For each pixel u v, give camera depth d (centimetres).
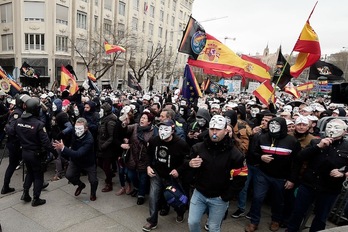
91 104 590
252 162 426
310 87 1603
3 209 445
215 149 311
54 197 496
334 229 192
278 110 1029
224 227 426
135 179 495
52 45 3011
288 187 389
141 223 424
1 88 961
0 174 602
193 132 503
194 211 323
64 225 405
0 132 772
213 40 687
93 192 489
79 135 457
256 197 406
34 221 412
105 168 525
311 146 355
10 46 3075
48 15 2938
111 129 500
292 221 382
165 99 1302
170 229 410
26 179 465
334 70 863
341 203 426
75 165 479
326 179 348
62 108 625
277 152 389
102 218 432
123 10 3944
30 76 1733
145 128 458
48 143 443
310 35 567
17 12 2908
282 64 715
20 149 494
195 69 3747
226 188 311
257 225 413
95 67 3005
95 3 3456
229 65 691
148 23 4584
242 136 466
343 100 300
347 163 339
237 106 556
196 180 323
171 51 4788
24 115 438
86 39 3266
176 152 386
